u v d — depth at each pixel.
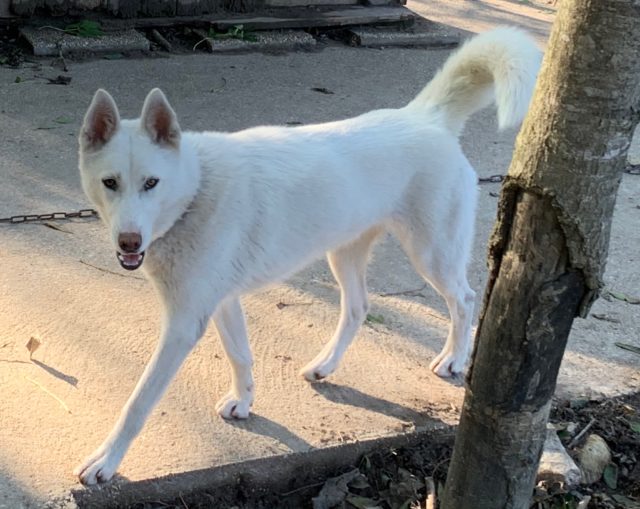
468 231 2.56
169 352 2.24
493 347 2.04
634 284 3.11
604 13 1.81
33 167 3.47
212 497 2.28
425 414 2.48
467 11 6.75
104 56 4.93
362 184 2.42
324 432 2.40
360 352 2.68
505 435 2.08
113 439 2.22
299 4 5.86
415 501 2.32
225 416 2.40
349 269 2.56
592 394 2.61
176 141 2.18
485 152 4.09
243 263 2.30
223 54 5.21
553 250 1.95
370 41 5.68
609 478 2.42
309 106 4.47
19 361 2.49
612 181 1.91
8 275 2.83
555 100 1.89
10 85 4.34
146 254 2.22
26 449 2.25
